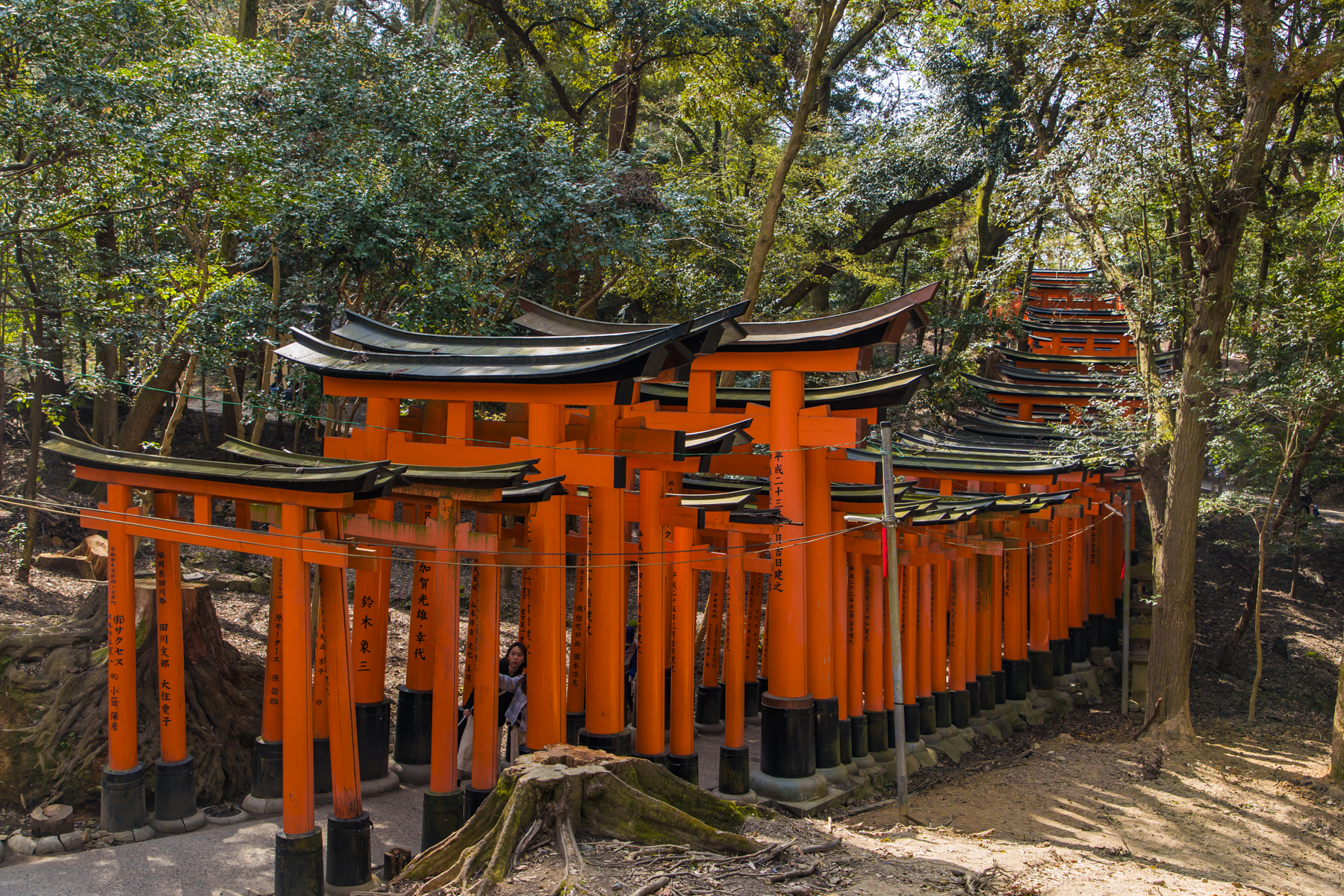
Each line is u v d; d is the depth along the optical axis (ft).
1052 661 73.72
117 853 30.63
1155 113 58.03
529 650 32.53
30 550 52.90
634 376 30.07
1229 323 71.92
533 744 32.12
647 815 26.11
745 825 29.37
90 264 50.16
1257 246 90.48
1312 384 61.87
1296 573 100.07
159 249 56.85
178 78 44.52
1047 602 72.69
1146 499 69.72
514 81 73.46
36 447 54.13
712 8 73.82
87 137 41.22
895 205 97.71
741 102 79.71
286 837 27.02
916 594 55.42
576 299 66.64
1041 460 69.21
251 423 81.56
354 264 49.70
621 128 82.02
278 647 35.47
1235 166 57.98
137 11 45.06
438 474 29.01
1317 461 88.22
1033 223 70.74
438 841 29.04
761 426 41.57
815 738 42.83
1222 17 58.18
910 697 52.39
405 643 57.57
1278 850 45.50
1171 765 58.54
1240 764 60.44
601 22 76.79
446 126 51.26
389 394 35.47
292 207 48.01
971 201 110.11
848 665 47.16
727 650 40.45
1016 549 59.88
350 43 52.47
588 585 36.17
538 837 25.05
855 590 47.16
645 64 77.97
